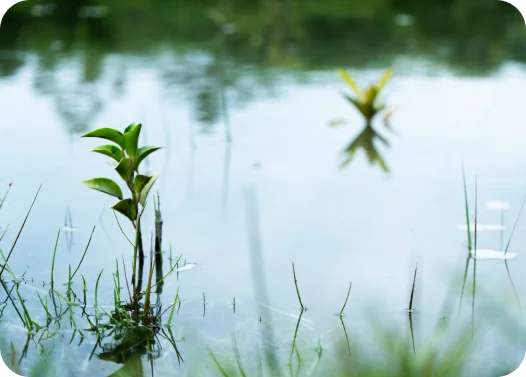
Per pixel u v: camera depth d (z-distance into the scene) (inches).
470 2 397.1
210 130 173.6
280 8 368.8
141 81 216.1
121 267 104.7
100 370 78.5
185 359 80.9
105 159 151.8
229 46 275.0
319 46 277.1
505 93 208.4
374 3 393.7
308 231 118.1
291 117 187.3
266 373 77.4
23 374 76.9
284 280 101.2
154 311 92.4
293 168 149.9
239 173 146.1
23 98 193.3
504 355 82.7
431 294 97.9
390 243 114.0
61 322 89.1
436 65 244.4
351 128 179.9
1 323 88.0
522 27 325.1
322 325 88.8
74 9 358.9
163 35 296.5
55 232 115.7
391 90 210.2
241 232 117.3
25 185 135.1
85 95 197.8
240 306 93.7
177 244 112.4
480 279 102.3
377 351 80.8
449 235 117.3
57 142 161.2
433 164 152.9
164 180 141.0
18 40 278.1
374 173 147.4
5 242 111.2
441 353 81.1
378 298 96.3
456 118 186.5
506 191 136.4
